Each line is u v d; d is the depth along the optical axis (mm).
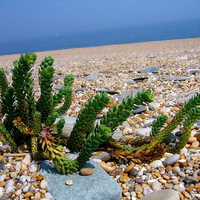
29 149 524
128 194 434
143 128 687
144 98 427
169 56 2207
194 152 557
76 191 405
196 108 512
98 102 456
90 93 1111
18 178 451
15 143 520
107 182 423
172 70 1474
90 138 417
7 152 528
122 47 4168
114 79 1368
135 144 568
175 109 841
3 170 473
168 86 1141
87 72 1668
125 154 516
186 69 1471
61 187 416
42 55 3801
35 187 428
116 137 618
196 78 1231
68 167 442
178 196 406
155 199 399
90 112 472
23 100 485
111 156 525
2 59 3654
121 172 491
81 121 483
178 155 517
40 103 526
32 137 491
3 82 558
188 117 525
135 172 483
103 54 3121
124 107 451
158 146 522
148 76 1374
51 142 443
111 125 470
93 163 475
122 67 1777
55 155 440
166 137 575
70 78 656
